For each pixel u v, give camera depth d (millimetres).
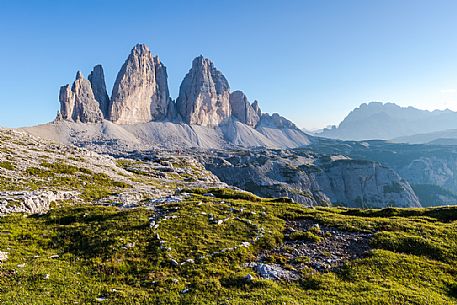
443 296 22766
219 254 28094
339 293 22328
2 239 30281
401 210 48250
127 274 24797
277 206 46500
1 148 73625
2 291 20672
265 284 23484
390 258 28438
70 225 35781
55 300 20047
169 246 29078
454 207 46438
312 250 31031
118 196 58750
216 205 43562
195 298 21234
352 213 49500
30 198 44344
